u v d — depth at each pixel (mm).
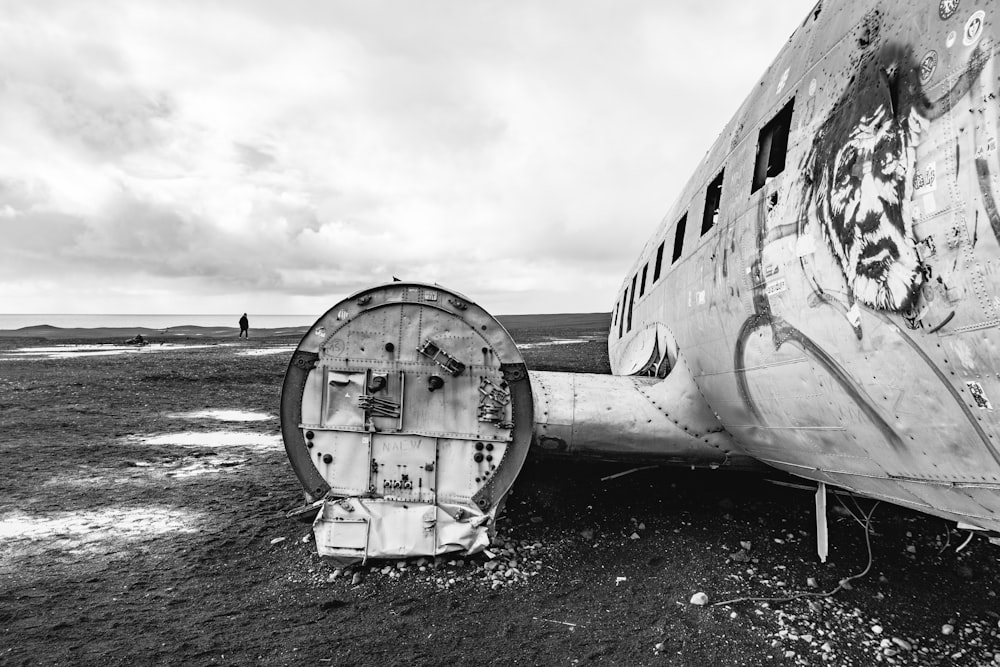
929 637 3723
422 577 4496
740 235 4152
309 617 3926
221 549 5039
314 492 4922
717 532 5254
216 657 3430
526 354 25312
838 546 4938
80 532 5441
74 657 3395
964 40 2357
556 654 3527
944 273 2342
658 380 6180
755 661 3465
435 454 4797
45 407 12461
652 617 3961
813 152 3297
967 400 2438
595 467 6688
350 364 4848
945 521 5172
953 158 2297
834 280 3023
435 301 4762
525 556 4879
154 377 17438
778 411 3996
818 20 3797
